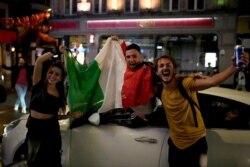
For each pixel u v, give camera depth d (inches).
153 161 118.5
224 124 123.3
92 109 136.8
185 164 108.0
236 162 112.3
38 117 120.1
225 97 127.3
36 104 120.1
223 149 114.1
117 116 130.4
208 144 115.5
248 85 484.7
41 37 776.3
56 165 123.6
